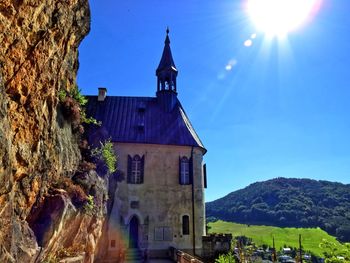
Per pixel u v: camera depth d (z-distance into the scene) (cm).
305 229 10519
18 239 896
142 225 2823
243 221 13350
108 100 3466
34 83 1008
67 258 1267
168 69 3578
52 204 1179
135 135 3095
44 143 1171
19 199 962
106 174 2244
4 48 839
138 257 2666
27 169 994
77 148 1842
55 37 1163
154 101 3550
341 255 1633
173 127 3241
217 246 2848
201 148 3177
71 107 1619
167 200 2931
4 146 738
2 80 761
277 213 12550
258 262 3462
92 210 1658
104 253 2486
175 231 2856
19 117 929
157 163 3025
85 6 1547
